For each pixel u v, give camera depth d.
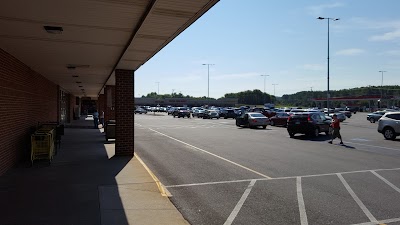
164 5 6.29
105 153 14.91
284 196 8.36
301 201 7.93
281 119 36.34
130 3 6.28
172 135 25.47
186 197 8.27
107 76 19.09
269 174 10.99
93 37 8.95
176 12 6.68
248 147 18.14
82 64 14.02
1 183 9.11
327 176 10.70
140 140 21.69
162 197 8.02
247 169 11.83
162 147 18.06
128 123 14.51
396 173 11.20
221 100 143.75
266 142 20.73
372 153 16.00
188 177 10.52
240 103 177.88
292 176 10.69
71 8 6.55
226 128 33.44
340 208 7.40
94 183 9.23
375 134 26.88
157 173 11.12
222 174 10.98
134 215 6.71
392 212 7.14
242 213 7.09
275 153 15.86
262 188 9.16
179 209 7.34
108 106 25.81
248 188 9.16
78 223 6.16
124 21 7.46
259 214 7.02
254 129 32.03
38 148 11.94
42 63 13.55
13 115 11.53
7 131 10.73
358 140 22.22
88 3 6.27
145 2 6.23
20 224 6.03
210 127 35.00
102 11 6.74
